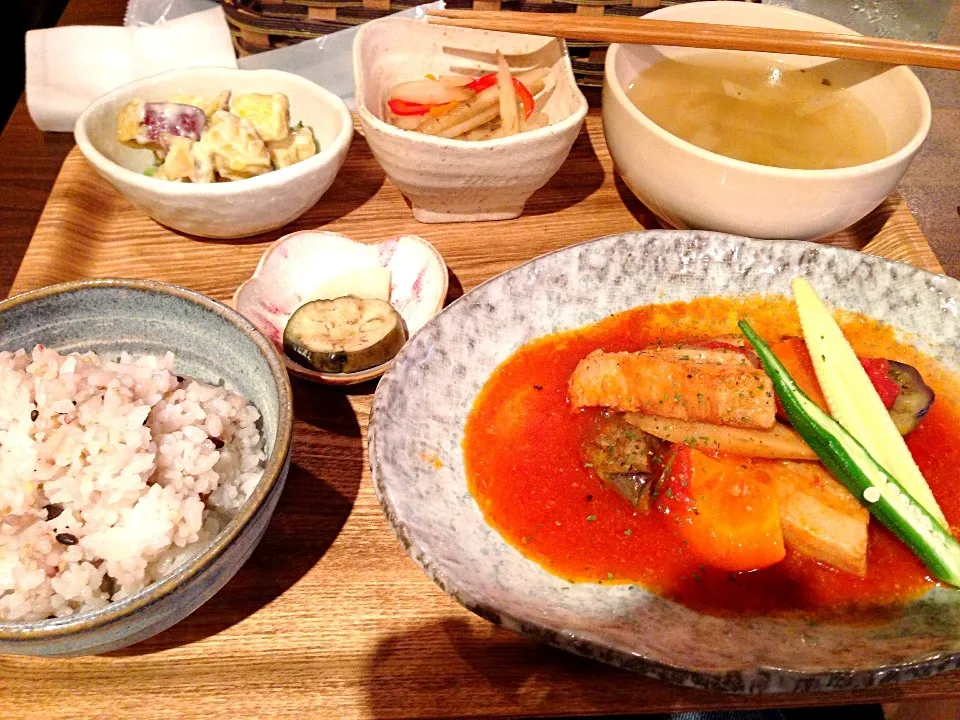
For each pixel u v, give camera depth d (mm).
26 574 195
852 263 277
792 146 305
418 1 364
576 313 283
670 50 338
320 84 396
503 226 338
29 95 384
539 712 203
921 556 218
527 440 253
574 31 296
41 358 227
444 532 215
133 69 393
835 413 241
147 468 212
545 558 224
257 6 369
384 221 340
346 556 234
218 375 256
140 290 245
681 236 283
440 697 205
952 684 209
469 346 260
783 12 318
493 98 317
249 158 312
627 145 294
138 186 290
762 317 284
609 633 190
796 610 212
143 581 206
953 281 265
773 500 223
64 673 208
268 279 296
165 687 206
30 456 210
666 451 236
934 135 383
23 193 378
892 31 375
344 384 267
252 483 235
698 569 223
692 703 207
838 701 210
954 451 249
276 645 215
